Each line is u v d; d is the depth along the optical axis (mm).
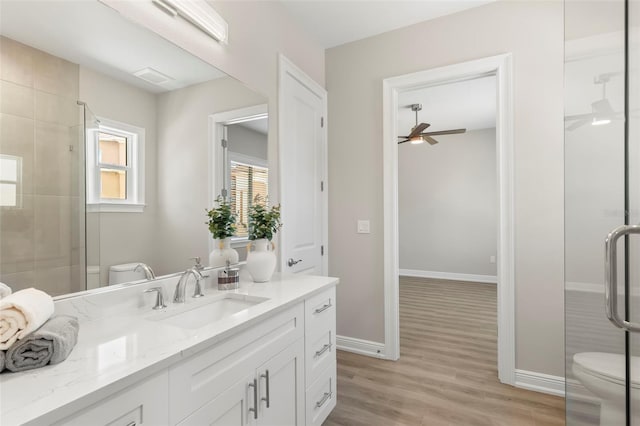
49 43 1048
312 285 1688
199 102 1617
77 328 897
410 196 6254
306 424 1543
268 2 2150
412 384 2197
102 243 1194
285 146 2273
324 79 2891
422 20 2477
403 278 5992
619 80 1005
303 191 2514
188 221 1552
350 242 2775
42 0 1035
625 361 1009
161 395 833
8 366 731
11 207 946
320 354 1688
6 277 931
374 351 2652
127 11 1287
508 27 2197
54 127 1056
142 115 1346
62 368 763
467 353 2693
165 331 1020
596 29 1112
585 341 1192
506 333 2188
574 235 1257
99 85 1190
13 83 958
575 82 1240
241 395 1119
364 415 1860
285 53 2324
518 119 2158
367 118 2707
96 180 1182
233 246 1823
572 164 1265
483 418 1831
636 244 958
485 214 5648
